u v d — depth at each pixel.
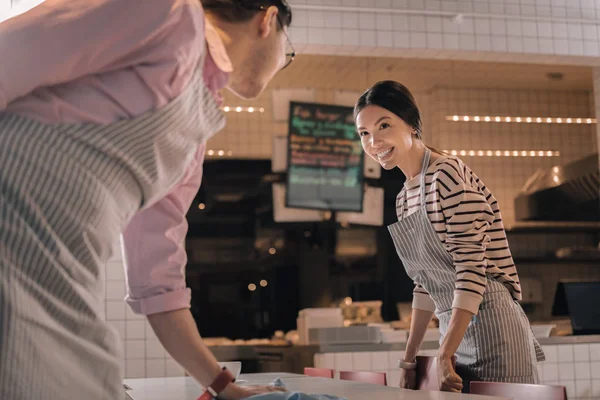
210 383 1.22
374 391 1.68
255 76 1.35
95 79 1.09
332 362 4.17
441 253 2.25
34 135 1.04
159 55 1.10
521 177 7.96
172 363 4.20
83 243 1.08
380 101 2.31
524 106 8.04
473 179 2.30
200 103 1.19
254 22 1.30
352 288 7.54
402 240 2.36
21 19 1.07
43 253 1.03
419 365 2.38
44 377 1.02
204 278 7.39
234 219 7.39
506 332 2.15
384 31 4.65
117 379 1.14
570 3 4.99
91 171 1.08
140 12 1.08
